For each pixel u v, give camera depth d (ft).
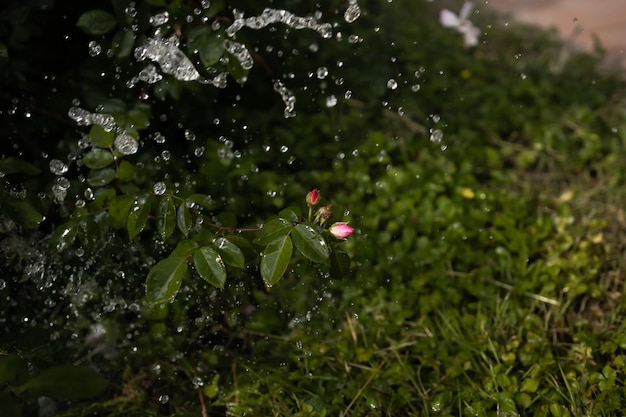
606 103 4.75
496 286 3.47
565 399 2.97
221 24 3.32
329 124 4.20
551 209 3.99
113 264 3.26
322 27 3.37
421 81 4.67
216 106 3.99
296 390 3.04
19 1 3.36
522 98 4.74
